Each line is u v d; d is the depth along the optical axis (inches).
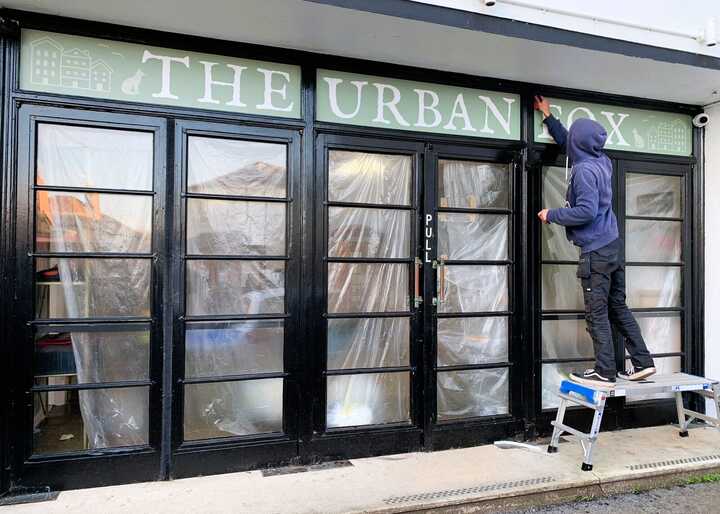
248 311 130.6
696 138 177.0
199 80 126.2
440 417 148.0
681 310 176.1
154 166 122.6
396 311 143.3
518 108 155.9
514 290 154.3
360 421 140.1
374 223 142.3
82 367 118.8
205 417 127.2
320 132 135.6
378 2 112.6
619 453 143.1
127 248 122.1
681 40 141.6
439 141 146.3
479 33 123.0
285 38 126.1
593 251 139.2
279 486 119.5
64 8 111.1
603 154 149.6
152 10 111.7
